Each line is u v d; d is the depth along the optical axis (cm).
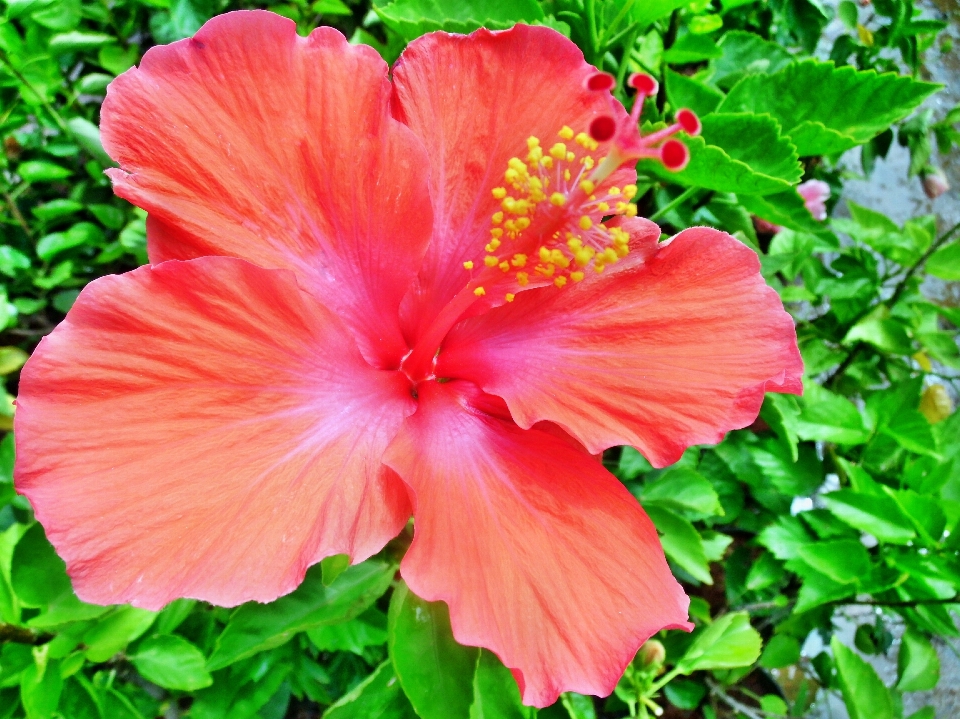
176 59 12
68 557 10
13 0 21
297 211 13
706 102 19
